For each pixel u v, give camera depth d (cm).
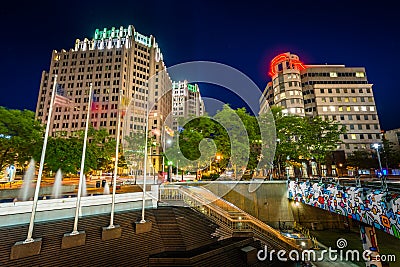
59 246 1209
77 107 7781
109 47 8431
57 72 8225
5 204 1267
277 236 1973
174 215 1755
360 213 1487
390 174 4084
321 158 3431
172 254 1398
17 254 1059
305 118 3728
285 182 2755
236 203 2573
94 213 1592
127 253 1328
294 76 6222
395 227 1166
